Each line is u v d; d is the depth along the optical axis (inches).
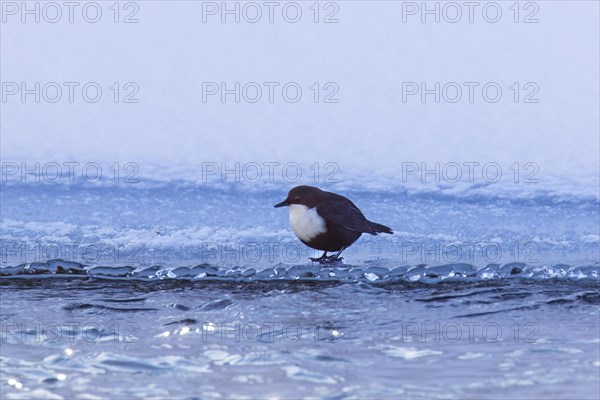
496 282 606.2
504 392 402.0
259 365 439.8
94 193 861.8
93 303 558.9
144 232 744.3
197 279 620.7
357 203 834.2
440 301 564.4
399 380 418.3
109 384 413.7
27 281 611.2
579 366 436.8
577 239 726.5
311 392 403.2
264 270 625.3
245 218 791.1
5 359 448.8
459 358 450.9
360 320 522.3
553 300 563.2
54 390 406.0
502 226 765.3
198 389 407.2
